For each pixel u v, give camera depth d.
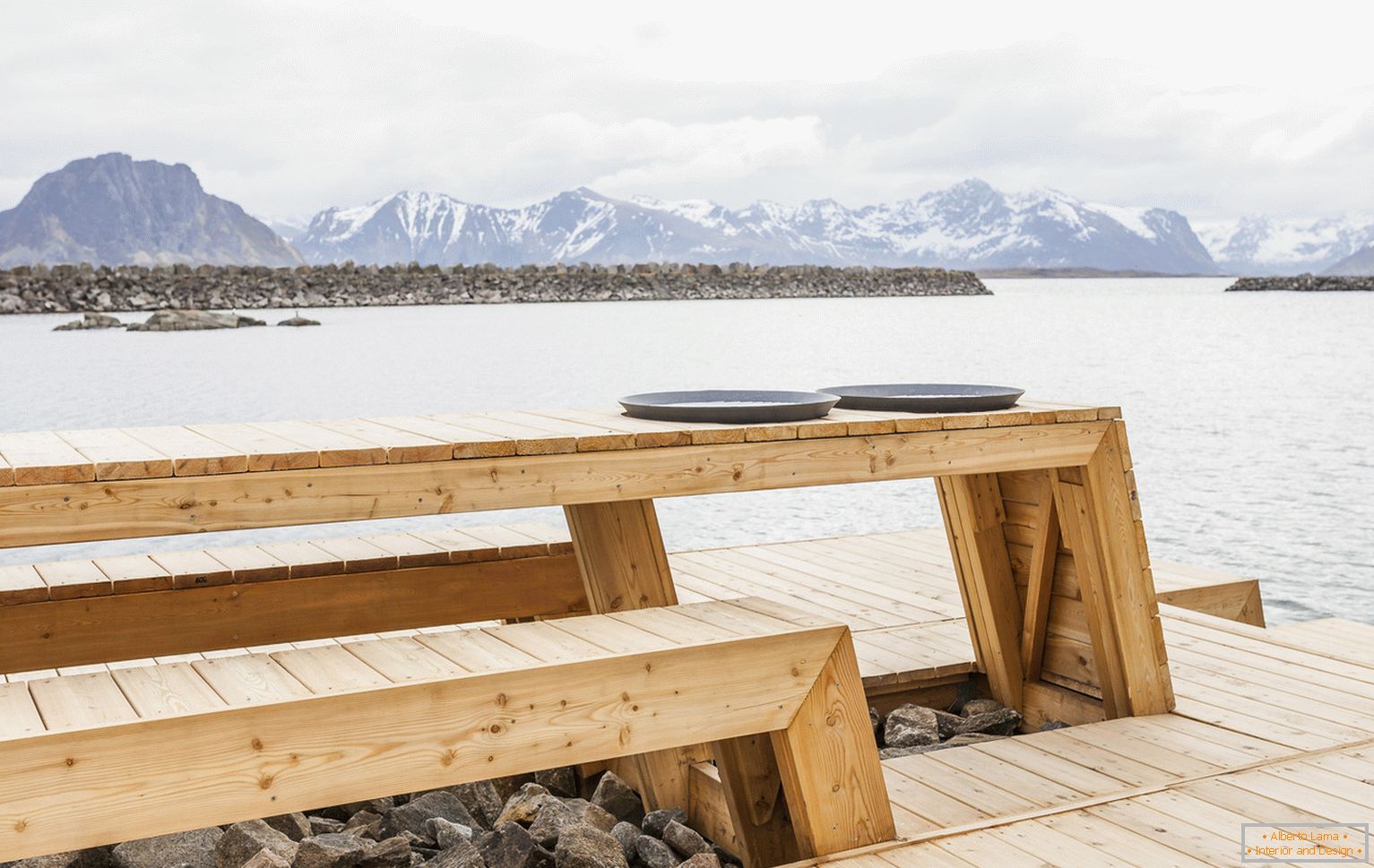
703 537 6.02
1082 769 2.35
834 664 1.97
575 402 10.39
